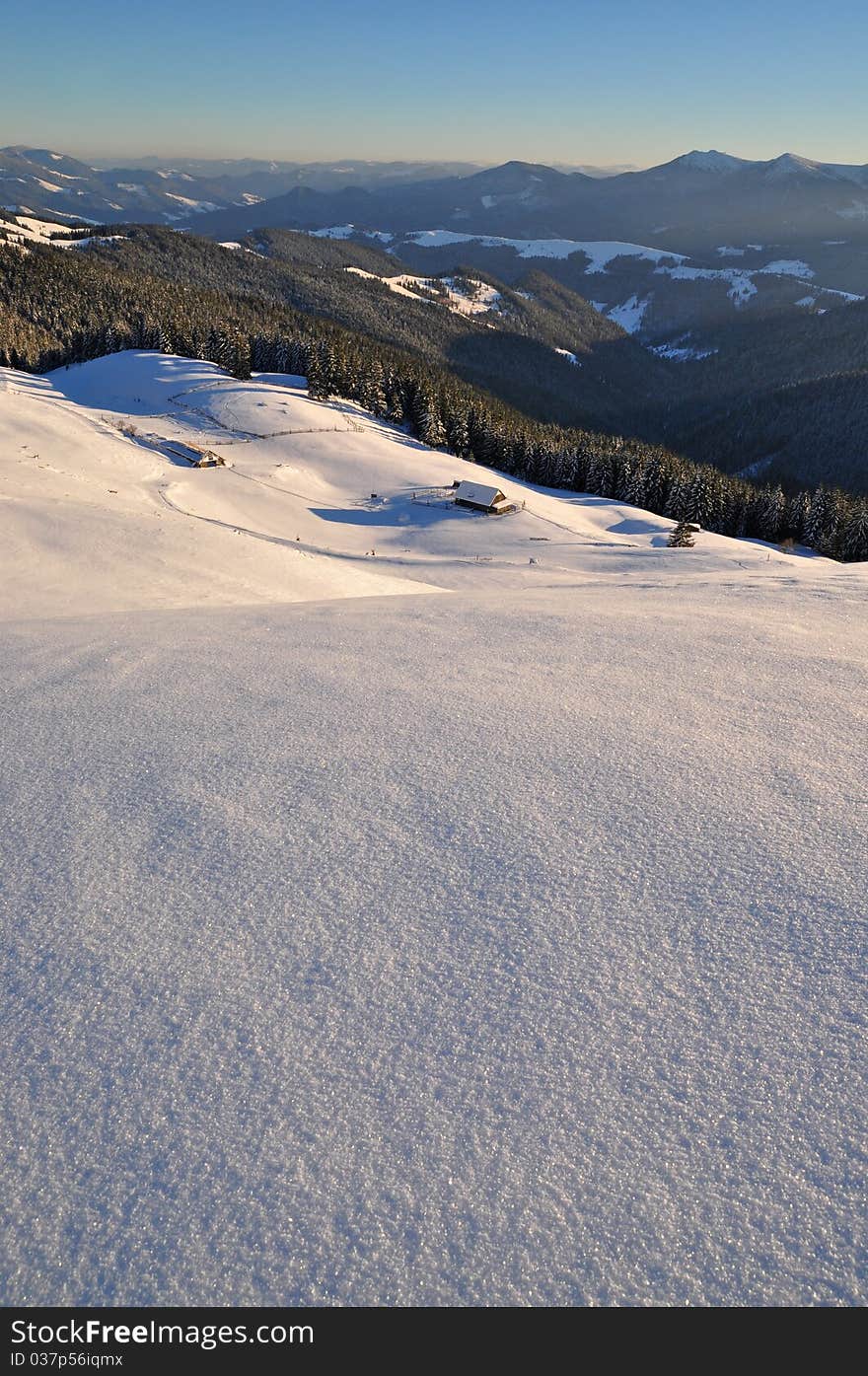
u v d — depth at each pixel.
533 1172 2.83
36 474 46.50
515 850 4.80
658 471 89.56
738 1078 3.16
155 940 4.05
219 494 61.84
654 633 10.35
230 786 5.73
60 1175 2.88
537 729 6.73
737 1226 2.64
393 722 6.94
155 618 11.91
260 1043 3.40
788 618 11.49
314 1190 2.79
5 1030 3.50
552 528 63.09
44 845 4.96
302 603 14.35
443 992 3.66
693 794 5.44
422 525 63.12
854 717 6.88
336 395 108.50
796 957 3.80
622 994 3.62
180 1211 2.75
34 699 7.65
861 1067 3.18
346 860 4.75
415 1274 2.54
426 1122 3.02
